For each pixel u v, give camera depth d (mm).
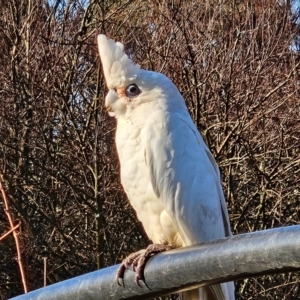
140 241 10273
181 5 10477
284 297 10078
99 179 9875
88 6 10570
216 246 2156
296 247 1889
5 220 10023
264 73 10062
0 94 10258
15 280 10195
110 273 2504
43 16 10828
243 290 10164
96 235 10008
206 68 9789
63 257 10352
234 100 9734
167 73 9664
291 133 10078
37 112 10008
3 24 10734
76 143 10109
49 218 9914
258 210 10172
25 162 10250
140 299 2512
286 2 10773
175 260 2301
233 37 10180
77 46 10398
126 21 10859
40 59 10180
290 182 10094
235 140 9812
